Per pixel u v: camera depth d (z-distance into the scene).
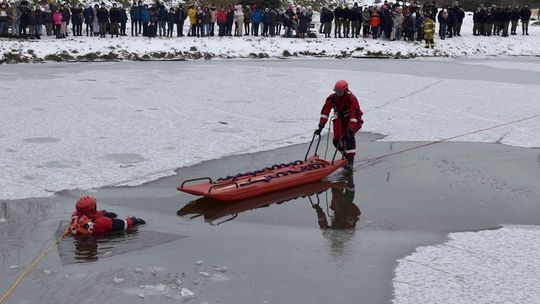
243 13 33.25
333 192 8.98
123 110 14.95
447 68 26.36
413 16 33.38
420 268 6.30
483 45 34.56
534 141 12.41
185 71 23.61
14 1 30.91
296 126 13.56
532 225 7.70
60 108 15.05
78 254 6.44
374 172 10.09
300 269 6.23
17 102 15.77
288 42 31.73
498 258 6.60
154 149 11.13
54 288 5.66
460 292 5.77
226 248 6.74
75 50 27.34
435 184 9.47
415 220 7.82
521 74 24.27
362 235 7.25
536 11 50.66
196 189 8.20
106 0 36.25
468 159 11.00
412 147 11.83
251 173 9.12
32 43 27.34
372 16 33.66
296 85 20.05
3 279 5.82
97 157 10.48
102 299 5.48
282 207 8.25
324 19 33.66
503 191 9.16
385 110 15.63
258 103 16.42
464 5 51.91
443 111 15.58
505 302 5.58
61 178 9.21
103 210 7.43
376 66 26.77
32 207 7.88
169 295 5.57
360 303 5.52
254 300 5.54
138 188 8.87
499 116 14.97
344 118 10.14
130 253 6.51
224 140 12.02
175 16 31.16
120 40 29.31
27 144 11.25
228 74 22.75
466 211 8.22
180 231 7.23
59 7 29.28
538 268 6.34
